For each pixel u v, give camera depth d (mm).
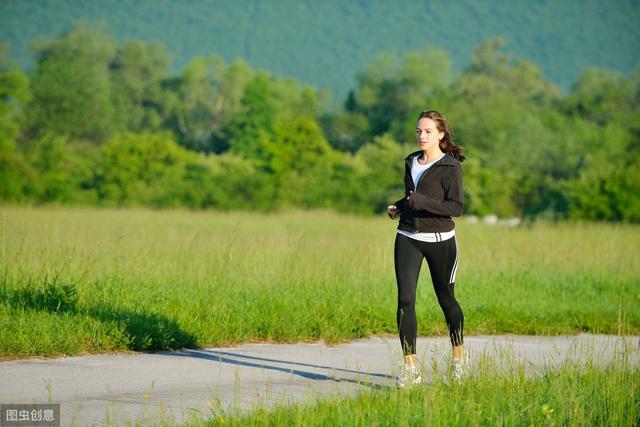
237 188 87438
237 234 32312
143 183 91625
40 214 54156
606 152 112312
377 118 189250
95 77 162500
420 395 11461
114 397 12039
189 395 12305
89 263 19578
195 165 101562
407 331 12945
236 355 15453
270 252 23719
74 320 15578
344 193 88312
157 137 97688
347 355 15969
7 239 21516
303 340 17266
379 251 23953
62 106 150000
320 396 12070
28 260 19516
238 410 10781
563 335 19438
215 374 13773
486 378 12203
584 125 126062
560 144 109000
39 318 15438
